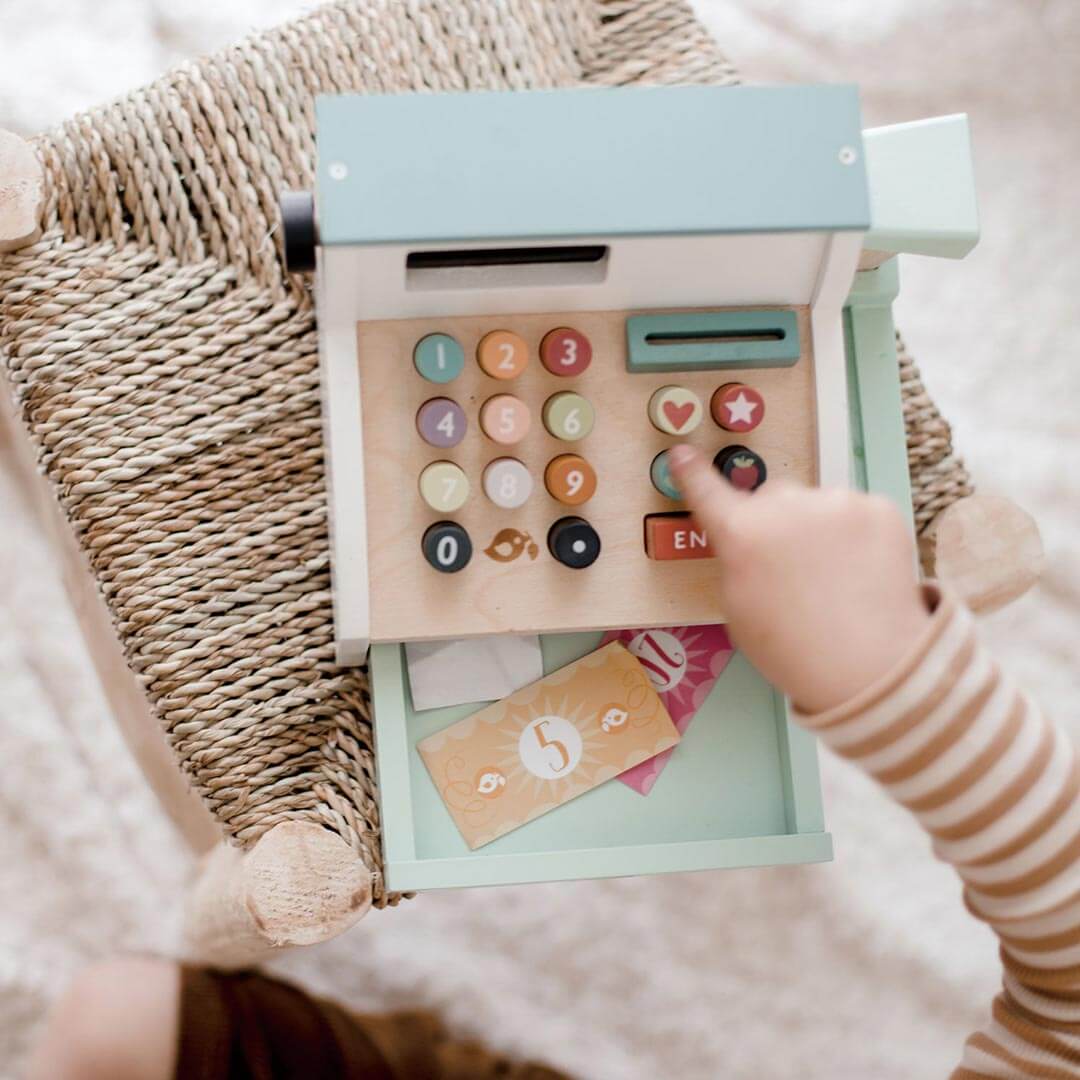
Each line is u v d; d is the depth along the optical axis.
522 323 0.62
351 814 0.68
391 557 0.62
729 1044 1.13
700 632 0.71
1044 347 1.25
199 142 0.72
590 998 1.13
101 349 0.69
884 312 0.72
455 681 0.68
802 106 0.57
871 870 1.17
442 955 1.11
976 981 1.15
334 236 0.54
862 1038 1.14
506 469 0.62
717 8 1.25
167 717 0.68
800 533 0.51
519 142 0.55
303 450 0.70
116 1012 0.92
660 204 0.56
